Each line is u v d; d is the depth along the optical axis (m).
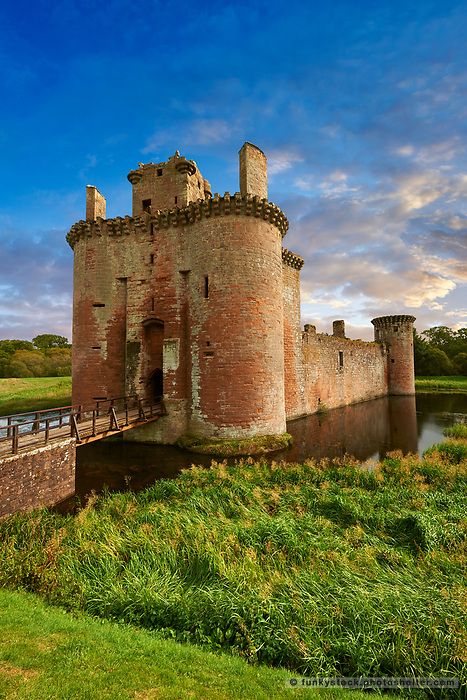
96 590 6.51
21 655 4.54
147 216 21.62
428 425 26.56
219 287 18.80
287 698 4.18
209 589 6.25
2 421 28.48
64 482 12.04
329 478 12.65
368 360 45.50
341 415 31.36
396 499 10.71
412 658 4.88
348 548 7.79
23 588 6.58
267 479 12.76
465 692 4.50
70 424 13.05
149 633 5.46
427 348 77.69
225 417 18.28
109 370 22.22
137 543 7.92
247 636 5.28
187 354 20.14
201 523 8.62
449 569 7.04
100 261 22.47
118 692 4.03
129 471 14.99
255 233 19.14
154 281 21.30
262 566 7.15
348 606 5.69
